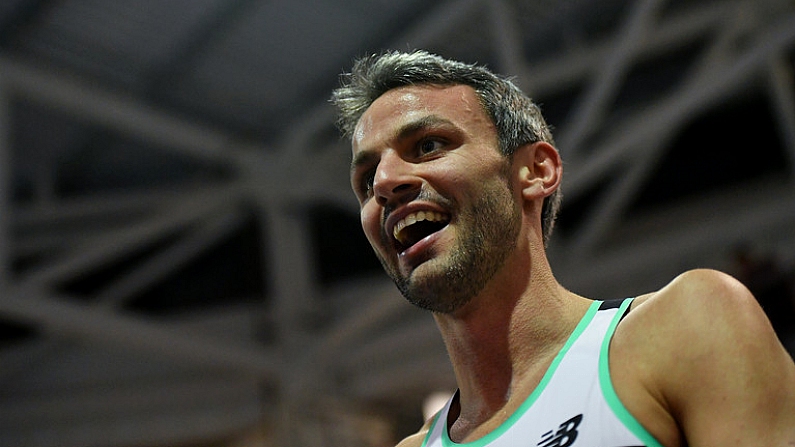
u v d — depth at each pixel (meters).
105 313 17.12
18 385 21.03
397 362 19.28
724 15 17.30
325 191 20.42
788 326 10.70
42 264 20.28
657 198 20.05
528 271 3.02
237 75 18.62
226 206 20.27
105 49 17.48
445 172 2.96
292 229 20.70
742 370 2.43
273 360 19.58
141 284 20.12
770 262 11.16
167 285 21.92
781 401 2.41
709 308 2.56
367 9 17.50
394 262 3.12
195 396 20.80
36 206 19.88
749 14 16.66
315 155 20.30
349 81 3.42
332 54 18.48
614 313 2.79
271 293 21.02
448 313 3.02
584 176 15.73
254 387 20.59
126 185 20.58
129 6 16.58
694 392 2.47
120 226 20.23
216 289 21.84
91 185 20.45
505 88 3.26
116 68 17.92
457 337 3.06
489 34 18.06
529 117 3.27
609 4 17.98
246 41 17.80
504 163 3.08
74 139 19.27
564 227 20.47
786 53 17.75
